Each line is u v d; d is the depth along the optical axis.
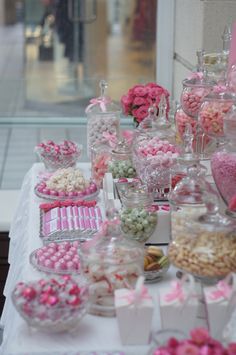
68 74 5.52
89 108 3.61
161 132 3.02
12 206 4.19
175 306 1.90
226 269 2.01
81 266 2.12
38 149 3.51
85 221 2.70
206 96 2.71
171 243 2.12
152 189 2.70
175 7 4.75
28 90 5.57
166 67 4.91
